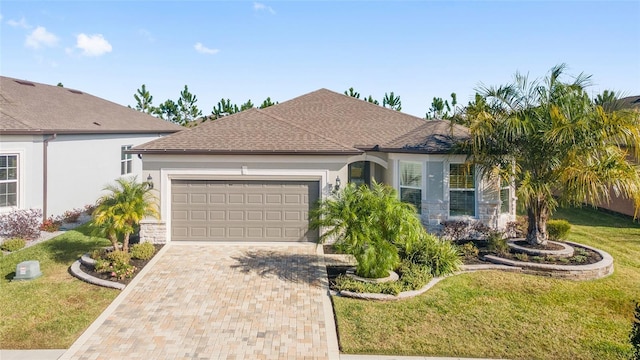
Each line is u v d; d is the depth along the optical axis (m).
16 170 16.62
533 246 13.79
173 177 14.84
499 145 13.40
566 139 12.08
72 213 18.73
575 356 7.82
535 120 12.78
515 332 8.68
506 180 13.34
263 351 7.79
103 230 12.27
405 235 10.85
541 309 9.84
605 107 13.16
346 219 10.70
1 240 15.34
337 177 14.98
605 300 10.51
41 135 17.48
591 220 20.92
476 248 13.77
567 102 12.54
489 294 10.64
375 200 10.87
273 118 17.53
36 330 8.48
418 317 9.26
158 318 9.05
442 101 35.25
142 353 7.64
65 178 19.20
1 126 16.06
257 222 15.18
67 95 26.05
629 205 21.25
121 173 24.20
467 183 15.64
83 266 12.25
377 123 20.59
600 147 12.28
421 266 11.63
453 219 15.64
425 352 7.86
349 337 8.33
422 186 15.89
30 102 20.83
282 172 14.95
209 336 8.30
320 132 19.55
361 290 10.28
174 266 12.36
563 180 12.45
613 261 13.57
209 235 15.12
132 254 12.68
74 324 8.73
